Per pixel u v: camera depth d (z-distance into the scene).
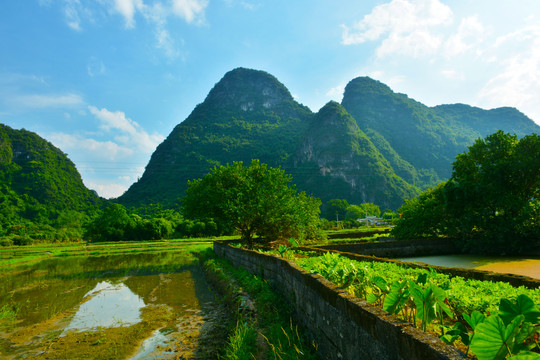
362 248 24.94
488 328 2.68
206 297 13.72
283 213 24.83
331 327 4.88
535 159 22.27
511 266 17.03
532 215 22.03
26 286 17.75
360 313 3.82
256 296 10.29
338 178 173.75
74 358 7.66
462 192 24.53
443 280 7.66
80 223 86.19
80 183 183.50
